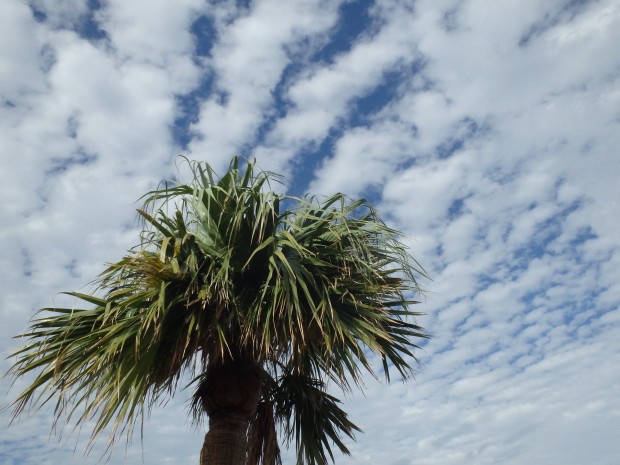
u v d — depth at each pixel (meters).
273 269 6.30
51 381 5.70
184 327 5.92
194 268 6.05
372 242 6.89
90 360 5.90
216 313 5.91
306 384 7.47
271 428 7.24
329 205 6.87
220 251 6.39
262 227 6.12
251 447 7.13
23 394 5.70
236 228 6.31
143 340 5.76
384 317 6.50
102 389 5.64
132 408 5.59
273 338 6.41
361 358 6.05
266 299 6.22
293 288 5.96
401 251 6.79
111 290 6.20
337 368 6.75
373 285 6.57
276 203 6.40
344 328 6.07
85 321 6.10
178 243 6.09
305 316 6.26
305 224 6.88
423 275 6.71
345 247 6.85
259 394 6.56
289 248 6.59
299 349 6.36
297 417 7.41
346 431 7.49
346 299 6.42
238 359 6.45
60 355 5.83
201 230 6.68
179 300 5.89
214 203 6.48
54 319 6.07
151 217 6.35
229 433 6.22
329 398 7.50
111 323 5.95
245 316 6.14
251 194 6.30
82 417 5.39
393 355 6.93
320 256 6.65
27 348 5.93
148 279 5.91
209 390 6.44
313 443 7.32
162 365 5.97
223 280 6.00
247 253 6.39
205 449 6.20
